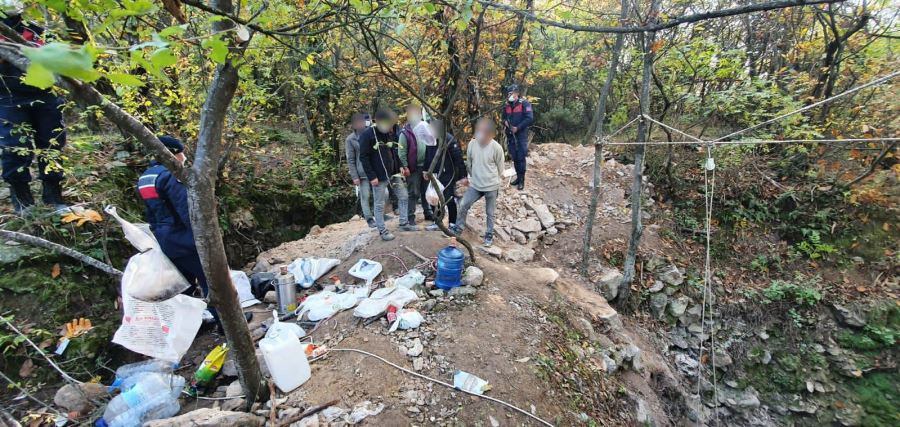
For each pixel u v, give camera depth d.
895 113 6.10
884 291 6.09
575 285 5.72
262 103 6.11
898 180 6.46
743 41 8.34
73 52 0.90
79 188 4.40
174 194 3.18
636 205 5.50
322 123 9.30
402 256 4.86
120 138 5.66
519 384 3.23
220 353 3.25
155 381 2.97
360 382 3.03
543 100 13.16
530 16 1.92
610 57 7.89
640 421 3.89
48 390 3.07
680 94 7.69
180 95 5.38
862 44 6.86
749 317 6.26
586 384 3.70
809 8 6.79
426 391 3.01
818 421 5.62
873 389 5.64
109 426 2.67
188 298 2.90
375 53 2.38
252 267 6.02
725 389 5.82
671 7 6.29
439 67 6.67
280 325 3.10
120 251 4.20
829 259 6.60
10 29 1.31
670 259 6.65
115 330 3.64
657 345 5.86
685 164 8.02
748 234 7.11
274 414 2.75
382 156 4.82
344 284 4.59
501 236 6.34
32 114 3.66
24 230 3.61
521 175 7.39
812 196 6.99
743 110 6.68
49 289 3.47
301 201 7.93
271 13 2.59
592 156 8.83
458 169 5.16
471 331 3.64
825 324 6.10
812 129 6.33
